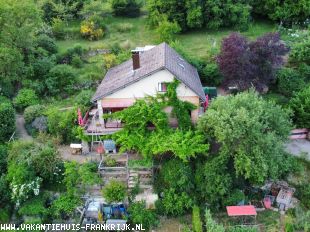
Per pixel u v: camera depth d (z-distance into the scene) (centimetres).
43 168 3953
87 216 3806
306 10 6178
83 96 4750
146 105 4078
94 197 3938
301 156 4300
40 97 5194
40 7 6475
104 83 4519
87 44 6191
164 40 5888
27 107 4856
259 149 3694
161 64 3997
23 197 3819
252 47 4700
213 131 3878
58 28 6331
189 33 6378
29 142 4166
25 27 5178
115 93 4141
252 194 3994
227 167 3884
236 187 3947
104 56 5725
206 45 5956
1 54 4822
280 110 4028
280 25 6253
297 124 4509
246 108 3897
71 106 4988
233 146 3762
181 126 4144
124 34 6419
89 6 6562
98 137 4219
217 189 3775
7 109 4481
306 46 5291
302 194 3981
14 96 5144
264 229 3722
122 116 4097
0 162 4131
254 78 4703
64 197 3866
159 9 6244
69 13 6669
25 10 5162
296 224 3716
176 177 3859
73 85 5259
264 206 3906
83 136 4191
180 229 3731
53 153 4038
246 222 3778
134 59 4284
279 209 3894
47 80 5219
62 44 6244
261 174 3644
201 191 3866
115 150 4212
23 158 3966
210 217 3606
